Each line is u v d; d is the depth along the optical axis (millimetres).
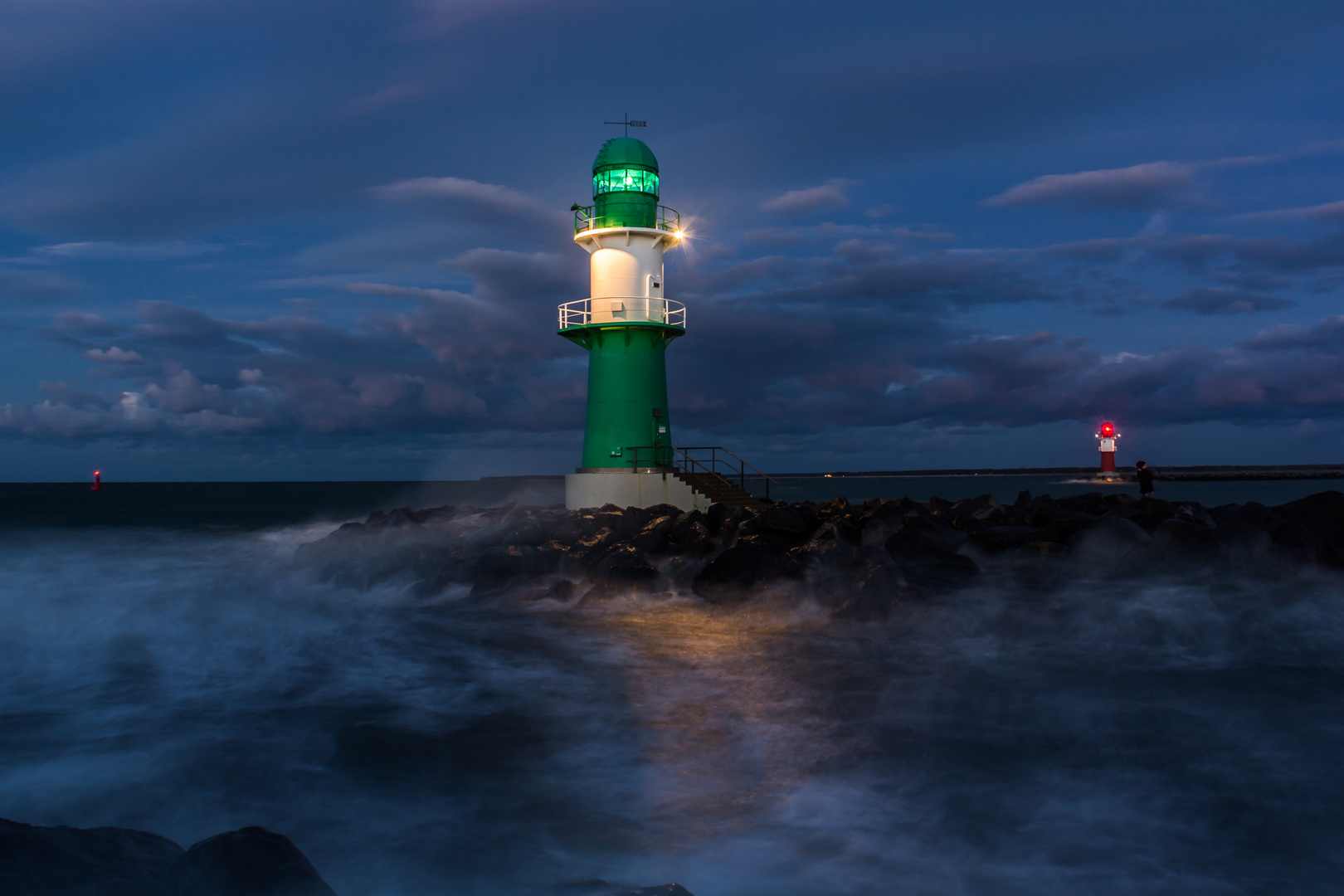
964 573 15914
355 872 6062
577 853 6363
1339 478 181375
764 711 9852
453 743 8828
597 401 25375
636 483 24297
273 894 4242
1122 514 19016
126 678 11531
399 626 14766
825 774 7898
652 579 16609
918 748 8555
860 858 6273
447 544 22703
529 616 15484
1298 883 5938
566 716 9758
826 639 13281
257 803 7309
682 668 11820
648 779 7816
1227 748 8523
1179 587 14719
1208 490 122875
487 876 5988
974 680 11008
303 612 15906
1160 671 11414
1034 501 22547
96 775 7988
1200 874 6062
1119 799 7312
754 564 16078
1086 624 13305
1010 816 6973
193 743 8914
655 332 25266
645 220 25109
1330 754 8359
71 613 15258
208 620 15023
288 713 9914
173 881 4387
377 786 7688
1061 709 9766
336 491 145875
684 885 5855
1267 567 15102
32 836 4449
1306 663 11734
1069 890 5805
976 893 5762
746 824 6852
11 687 11102
